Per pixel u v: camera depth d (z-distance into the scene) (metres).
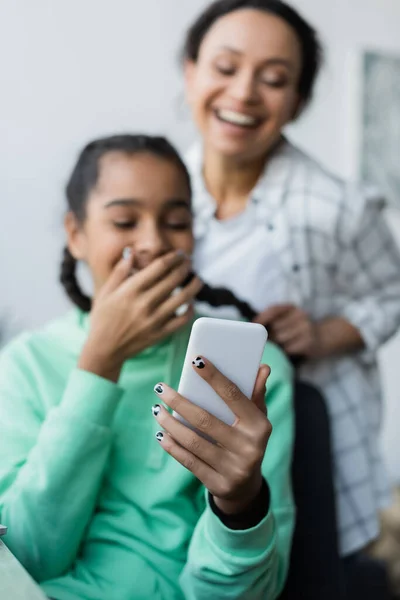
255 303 1.51
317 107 2.53
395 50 2.67
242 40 1.45
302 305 1.52
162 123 2.30
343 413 1.51
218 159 1.54
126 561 1.00
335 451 1.49
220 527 0.88
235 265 1.53
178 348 1.12
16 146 2.12
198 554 0.92
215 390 0.79
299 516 1.13
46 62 2.14
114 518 1.03
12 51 2.10
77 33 2.17
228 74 1.47
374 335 1.56
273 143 1.55
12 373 1.11
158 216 1.10
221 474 0.80
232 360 0.79
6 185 2.11
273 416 1.08
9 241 2.12
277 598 1.10
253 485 0.83
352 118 2.59
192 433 0.80
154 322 1.04
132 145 1.12
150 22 2.26
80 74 2.19
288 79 1.48
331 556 1.12
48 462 0.98
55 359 1.13
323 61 1.58
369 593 1.45
